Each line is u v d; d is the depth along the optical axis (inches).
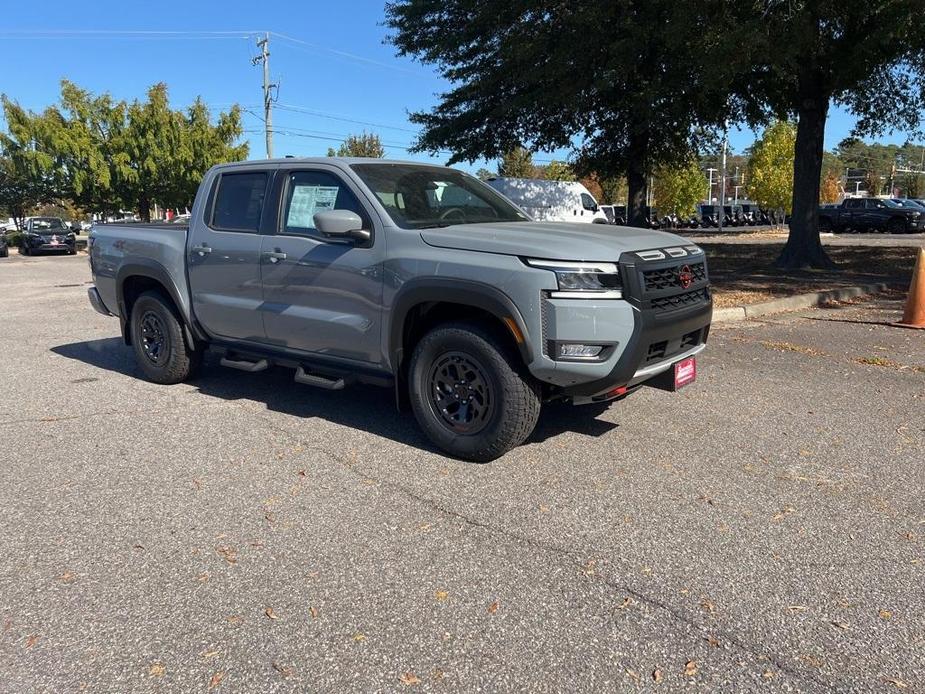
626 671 101.8
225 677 101.0
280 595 121.3
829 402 231.0
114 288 271.0
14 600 120.3
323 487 165.3
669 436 198.8
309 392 248.7
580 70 580.1
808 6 466.0
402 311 183.5
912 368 275.3
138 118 1331.2
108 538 141.6
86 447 192.7
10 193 1621.6
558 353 163.3
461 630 111.3
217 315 233.8
